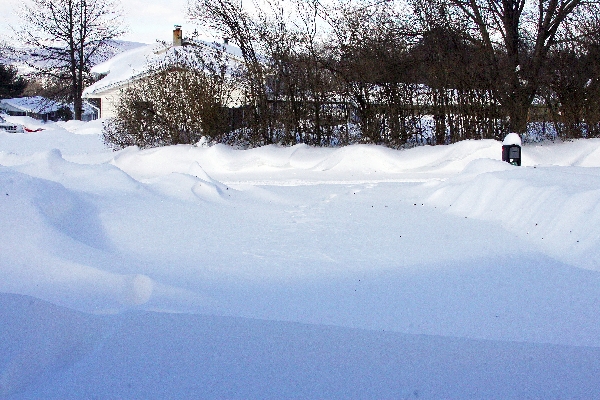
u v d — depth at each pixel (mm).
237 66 24609
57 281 6312
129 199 9766
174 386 4344
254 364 4648
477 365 4598
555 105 21656
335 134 22719
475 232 8461
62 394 4270
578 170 10703
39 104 61844
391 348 4906
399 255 7516
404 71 21578
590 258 6723
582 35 21875
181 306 5809
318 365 4637
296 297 6078
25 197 7770
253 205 10633
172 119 24172
